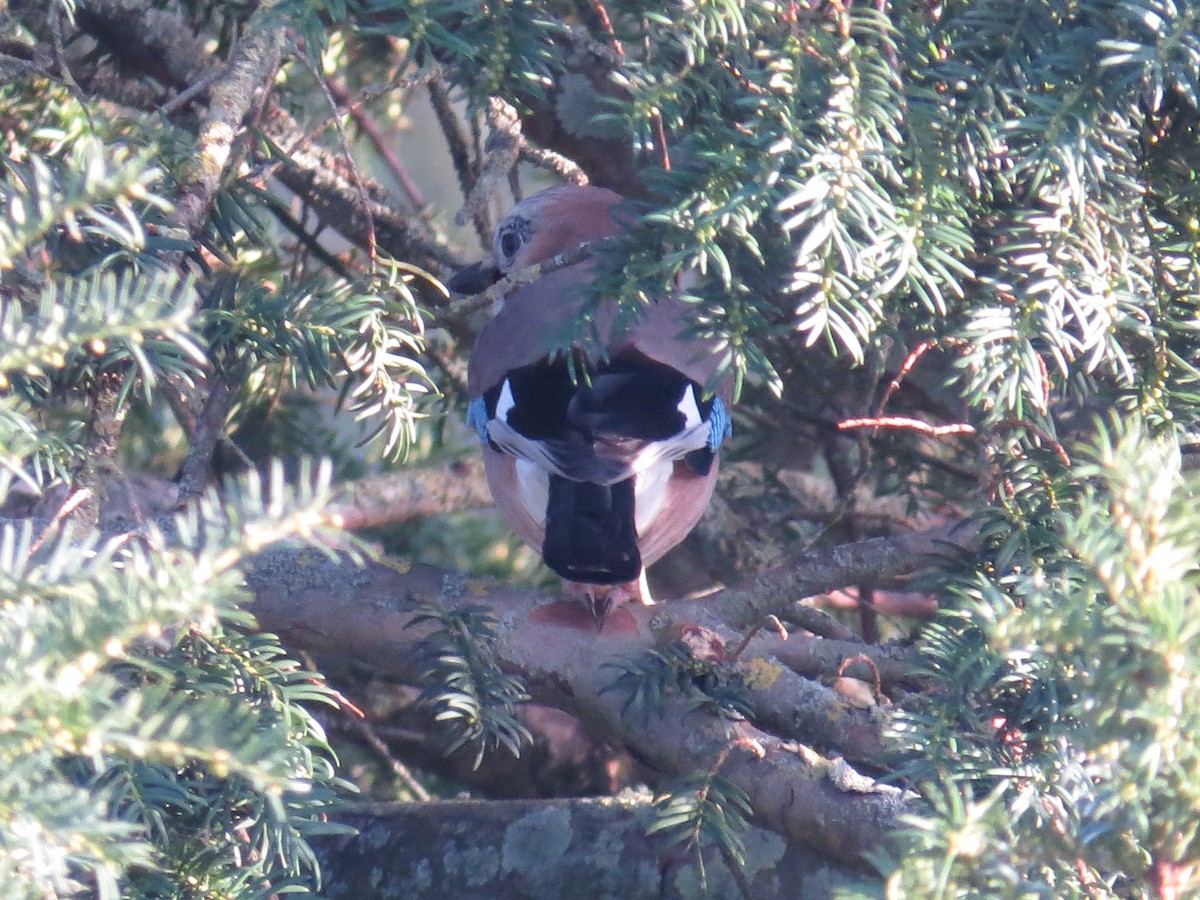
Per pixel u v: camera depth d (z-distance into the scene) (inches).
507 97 196.5
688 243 185.5
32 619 104.7
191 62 304.0
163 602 103.3
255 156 239.3
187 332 115.0
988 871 117.3
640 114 182.5
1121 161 189.8
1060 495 206.7
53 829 98.9
